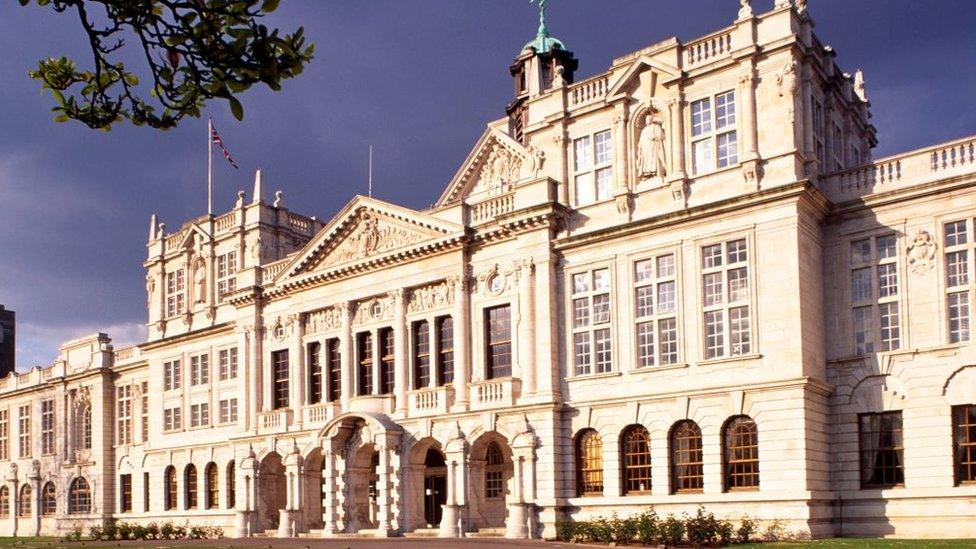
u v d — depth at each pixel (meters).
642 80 50.75
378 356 60.34
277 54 9.99
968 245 42.88
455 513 53.22
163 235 79.38
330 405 61.53
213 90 9.70
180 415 75.19
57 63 10.22
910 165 45.06
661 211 49.31
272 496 66.31
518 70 75.31
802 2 47.91
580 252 51.66
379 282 60.56
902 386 43.69
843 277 46.25
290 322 65.81
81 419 88.56
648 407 48.00
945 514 41.69
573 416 50.72
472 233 56.00
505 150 63.66
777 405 43.88
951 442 42.16
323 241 63.66
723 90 48.06
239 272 70.00
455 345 55.97
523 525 50.00
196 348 74.62
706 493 45.56
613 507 48.38
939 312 43.22
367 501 59.50
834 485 44.94
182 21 9.42
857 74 58.91
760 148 46.50
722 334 46.44
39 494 91.56
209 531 68.94
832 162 50.28
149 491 78.69
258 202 72.56
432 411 56.22
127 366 83.56
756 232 45.62
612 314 49.94
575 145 53.31
